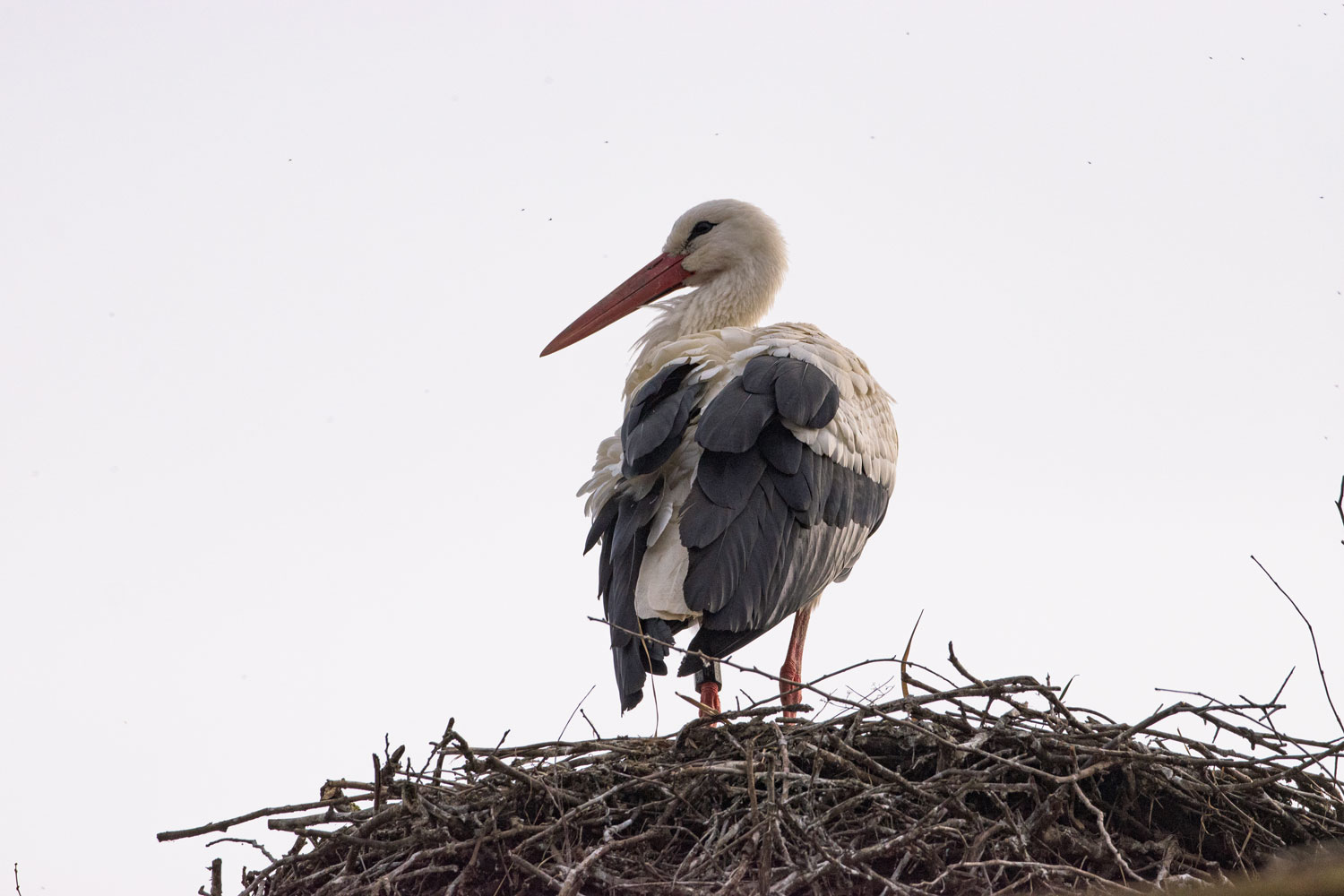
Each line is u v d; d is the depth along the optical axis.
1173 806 10.99
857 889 10.29
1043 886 9.90
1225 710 10.92
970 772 10.65
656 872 10.15
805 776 10.46
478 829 10.87
